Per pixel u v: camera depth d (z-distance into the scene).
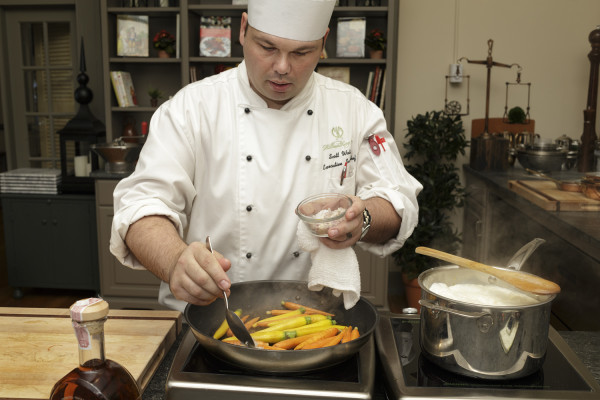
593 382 0.83
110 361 0.67
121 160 3.34
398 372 0.86
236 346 0.78
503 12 3.71
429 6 3.72
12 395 0.82
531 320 0.81
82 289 3.75
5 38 4.32
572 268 2.04
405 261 3.50
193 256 0.87
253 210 1.33
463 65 3.77
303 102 1.34
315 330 0.95
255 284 1.06
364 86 3.70
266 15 1.06
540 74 3.77
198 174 1.34
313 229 0.94
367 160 1.42
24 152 4.48
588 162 3.11
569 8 3.70
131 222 1.07
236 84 1.33
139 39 3.55
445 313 0.84
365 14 3.47
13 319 1.09
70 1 4.09
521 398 0.78
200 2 3.62
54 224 3.62
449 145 3.53
